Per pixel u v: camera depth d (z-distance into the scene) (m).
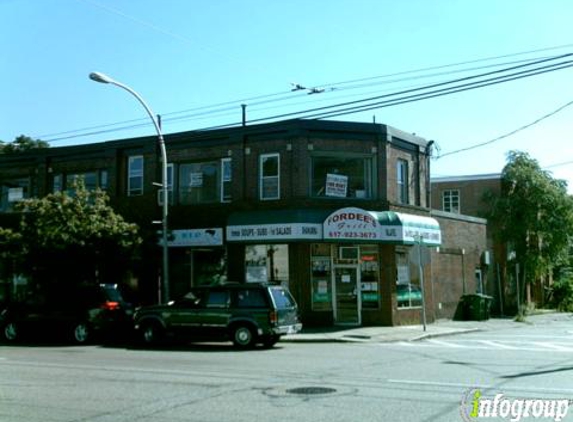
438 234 26.41
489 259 34.78
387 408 8.75
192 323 18.30
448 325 25.62
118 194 27.58
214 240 25.05
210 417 8.31
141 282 26.64
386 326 23.81
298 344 19.14
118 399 9.67
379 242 23.56
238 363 14.05
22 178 30.56
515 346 17.72
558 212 36.12
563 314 37.38
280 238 23.05
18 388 10.81
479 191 40.56
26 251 22.88
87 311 20.12
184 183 26.48
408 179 26.50
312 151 24.09
